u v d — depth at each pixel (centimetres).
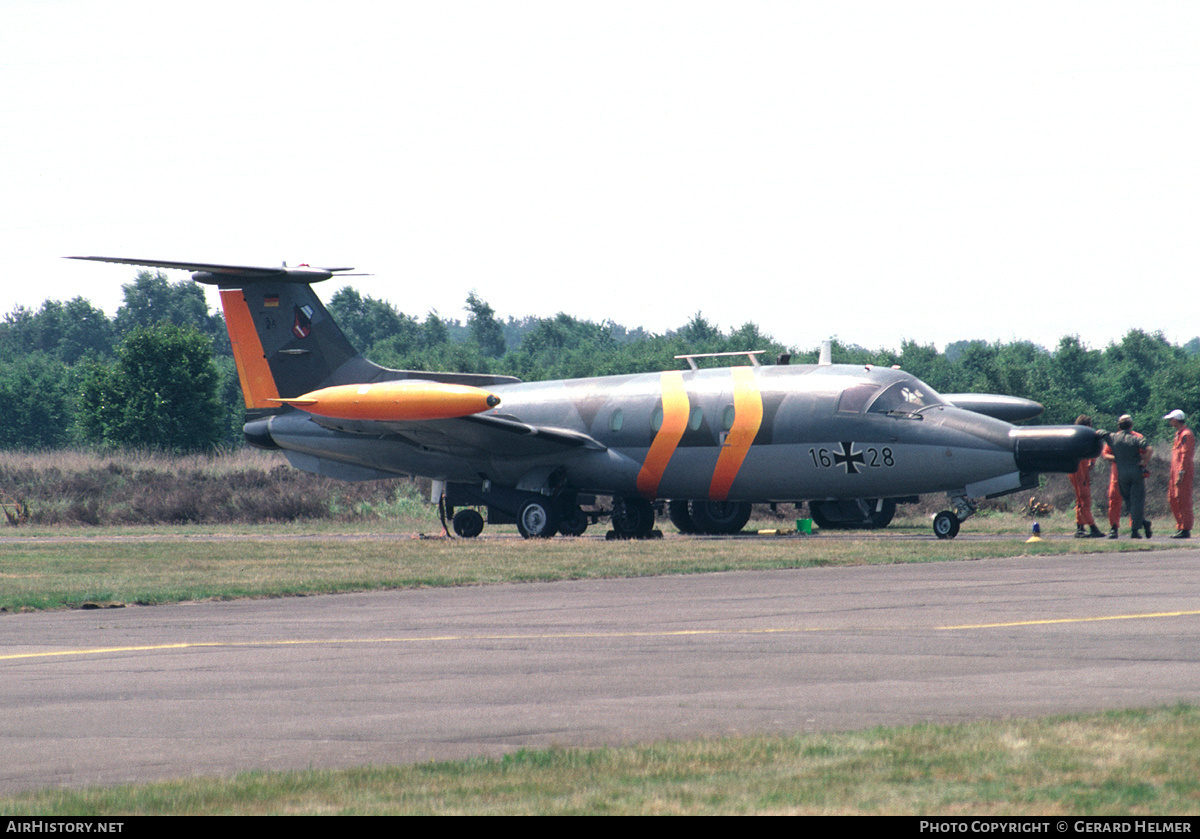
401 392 8506
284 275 9712
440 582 5609
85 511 12862
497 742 2367
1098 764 2014
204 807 1909
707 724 2467
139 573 6197
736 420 8688
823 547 7131
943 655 3234
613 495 9419
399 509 12825
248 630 4122
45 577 6031
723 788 1942
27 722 2631
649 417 9006
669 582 5484
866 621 3944
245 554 7294
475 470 9575
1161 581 5069
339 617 4434
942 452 8100
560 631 3894
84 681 3147
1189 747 2114
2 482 14788
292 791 1991
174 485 14350
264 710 2725
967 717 2467
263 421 10100
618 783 1988
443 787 1989
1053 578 5256
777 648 3425
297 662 3388
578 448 9169
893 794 1884
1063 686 2769
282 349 9956
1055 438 7838
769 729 2403
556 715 2597
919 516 11544
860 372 8569
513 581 5672
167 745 2400
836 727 2405
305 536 10125
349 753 2305
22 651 3716
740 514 9775
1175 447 8088
